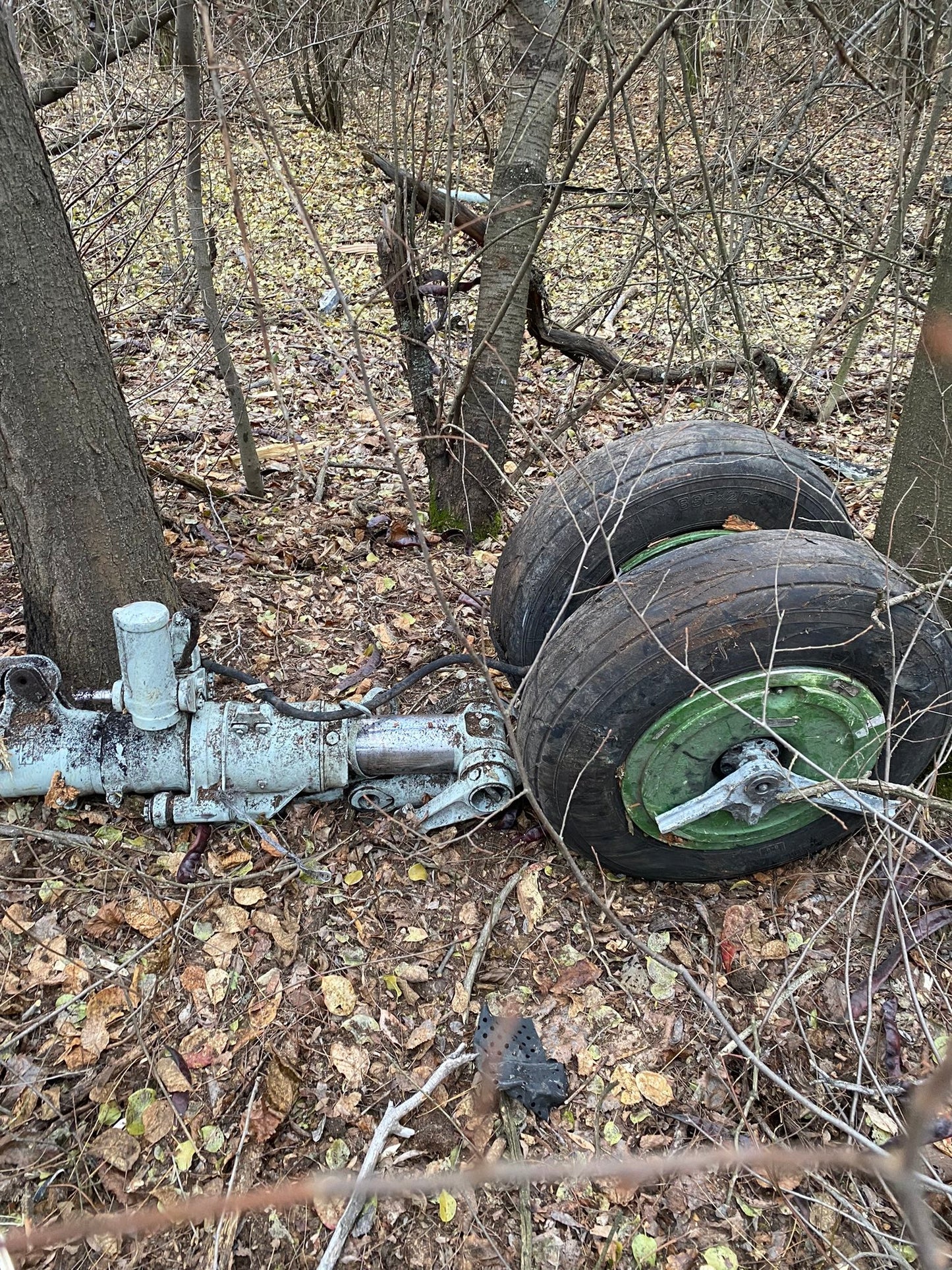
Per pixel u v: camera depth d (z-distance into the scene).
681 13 2.70
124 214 6.36
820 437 5.60
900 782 2.79
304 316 7.21
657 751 2.42
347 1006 2.44
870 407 6.05
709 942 2.64
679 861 2.69
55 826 2.84
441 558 4.45
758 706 2.41
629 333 6.95
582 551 3.00
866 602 2.36
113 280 6.62
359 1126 2.21
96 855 2.77
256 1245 1.99
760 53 4.86
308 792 2.84
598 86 8.88
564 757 2.43
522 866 2.82
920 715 2.58
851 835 2.88
